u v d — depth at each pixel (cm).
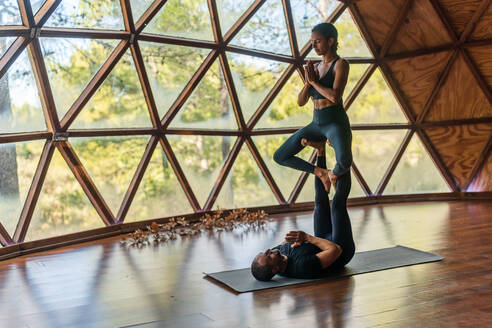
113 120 881
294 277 565
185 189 979
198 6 940
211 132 1009
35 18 728
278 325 429
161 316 466
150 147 927
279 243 764
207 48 971
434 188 1218
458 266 588
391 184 1215
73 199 833
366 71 1180
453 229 813
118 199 902
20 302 522
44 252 761
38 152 784
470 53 1113
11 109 736
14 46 711
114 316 471
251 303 489
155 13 865
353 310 457
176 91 956
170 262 671
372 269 586
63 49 781
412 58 1160
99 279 600
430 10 1080
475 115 1152
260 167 1088
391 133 1210
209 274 596
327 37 559
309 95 590
